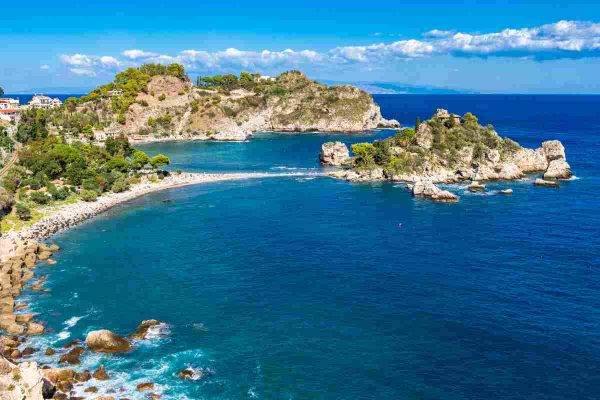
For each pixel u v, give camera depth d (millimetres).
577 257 105750
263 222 134875
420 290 90250
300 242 117500
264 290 91000
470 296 87562
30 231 124438
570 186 176500
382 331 76188
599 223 130375
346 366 67500
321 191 175375
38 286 93438
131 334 75938
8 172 163500
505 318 79562
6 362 58531
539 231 124375
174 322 79688
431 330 76250
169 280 96125
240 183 191250
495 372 65875
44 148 184000
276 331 76562
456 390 62438
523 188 175375
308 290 90812
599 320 78625
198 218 140375
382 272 98750
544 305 83875
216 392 62406
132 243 119000
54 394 60875
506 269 99688
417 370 66500
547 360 68250
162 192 176750
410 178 192125
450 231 125375
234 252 111188
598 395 61219
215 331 76812
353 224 132125
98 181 169125
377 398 61188
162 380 64812
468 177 191125
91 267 103562
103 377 64750
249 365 68000
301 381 64562
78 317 81688
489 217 137875
